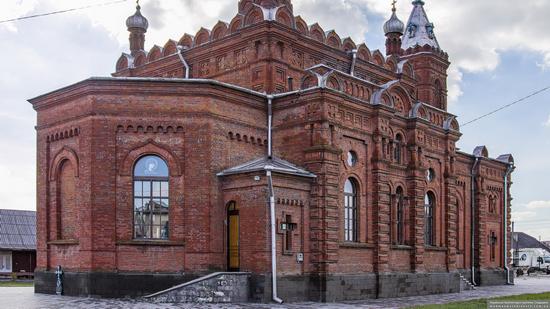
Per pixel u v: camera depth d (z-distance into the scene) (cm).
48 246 3133
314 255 2991
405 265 3584
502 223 5169
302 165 3069
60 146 3111
